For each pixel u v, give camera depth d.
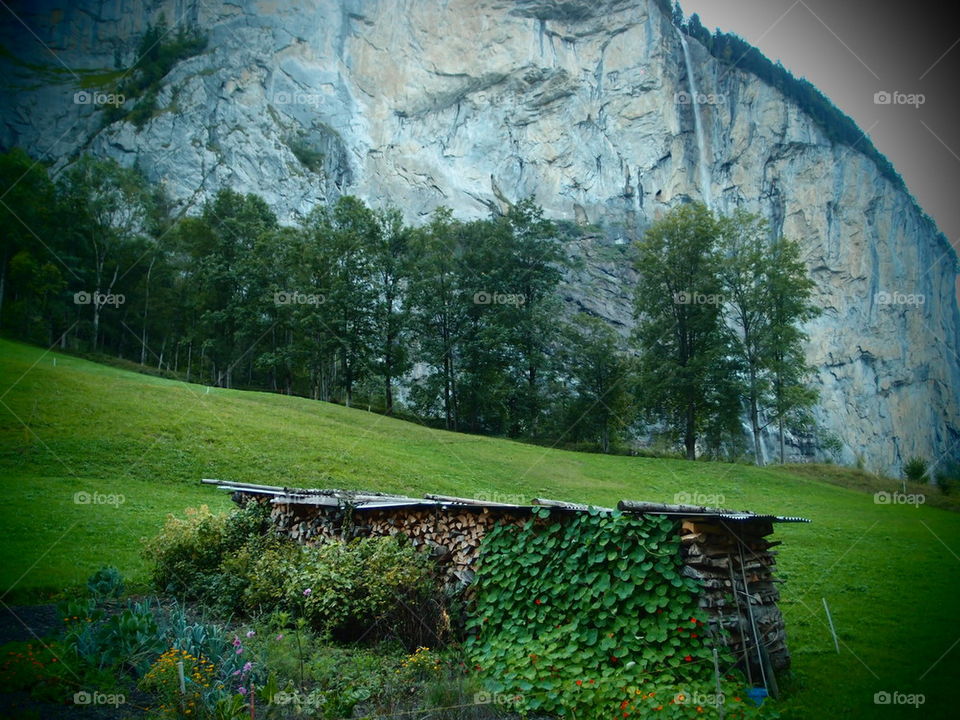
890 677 8.73
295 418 37.03
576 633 7.67
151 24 140.38
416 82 144.62
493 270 63.59
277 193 117.38
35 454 23.86
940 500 32.53
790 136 129.50
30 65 129.00
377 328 63.12
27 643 7.54
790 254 53.78
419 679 7.43
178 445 27.17
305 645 8.27
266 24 134.75
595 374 58.97
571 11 146.50
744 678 7.55
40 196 70.00
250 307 64.00
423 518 10.23
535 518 8.84
